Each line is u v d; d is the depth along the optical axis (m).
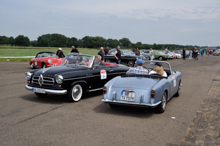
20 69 15.27
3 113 5.26
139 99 5.07
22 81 10.08
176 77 6.79
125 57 20.53
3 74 12.45
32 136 3.92
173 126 4.56
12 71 13.97
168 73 7.19
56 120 4.81
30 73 6.66
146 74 5.98
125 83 5.42
